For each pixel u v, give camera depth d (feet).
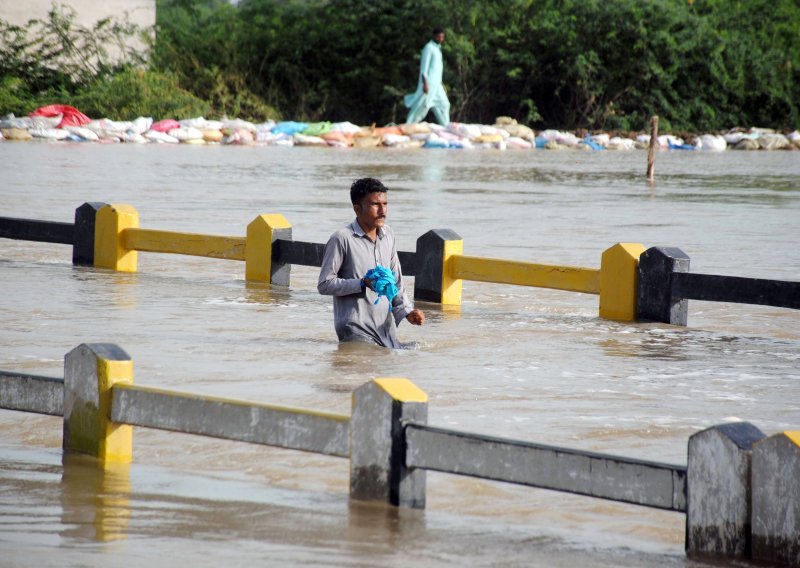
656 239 142.10
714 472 36.14
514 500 44.19
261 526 39.32
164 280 105.29
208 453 49.73
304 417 42.65
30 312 84.79
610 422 54.70
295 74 488.02
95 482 44.52
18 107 388.16
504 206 186.60
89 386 47.14
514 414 55.93
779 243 139.54
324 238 134.00
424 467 40.83
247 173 254.88
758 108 512.22
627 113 494.18
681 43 488.02
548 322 87.56
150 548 36.50
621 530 40.86
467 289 107.24
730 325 89.45
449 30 482.69
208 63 478.18
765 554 35.29
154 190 201.98
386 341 74.74
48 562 34.78
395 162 316.81
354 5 495.82
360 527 39.47
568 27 485.56
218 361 67.87
